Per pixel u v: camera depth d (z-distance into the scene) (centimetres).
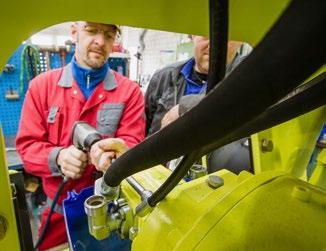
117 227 39
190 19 28
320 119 53
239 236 24
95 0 24
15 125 181
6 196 31
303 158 56
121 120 119
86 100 114
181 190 35
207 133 15
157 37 308
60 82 111
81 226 60
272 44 11
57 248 80
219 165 63
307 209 26
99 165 59
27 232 38
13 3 22
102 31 108
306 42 10
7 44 25
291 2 11
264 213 26
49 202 105
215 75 19
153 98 157
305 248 23
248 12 31
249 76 12
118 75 128
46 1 23
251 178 31
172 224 30
